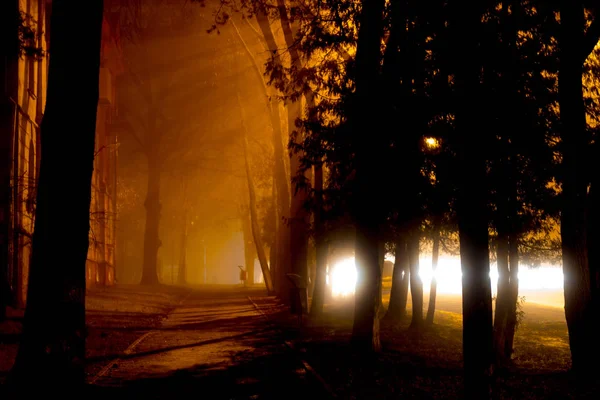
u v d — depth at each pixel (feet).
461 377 40.27
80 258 33.06
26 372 31.53
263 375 42.50
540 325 69.97
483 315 29.32
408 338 58.03
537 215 48.65
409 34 47.78
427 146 51.78
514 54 43.98
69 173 32.78
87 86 33.40
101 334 62.28
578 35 38.52
